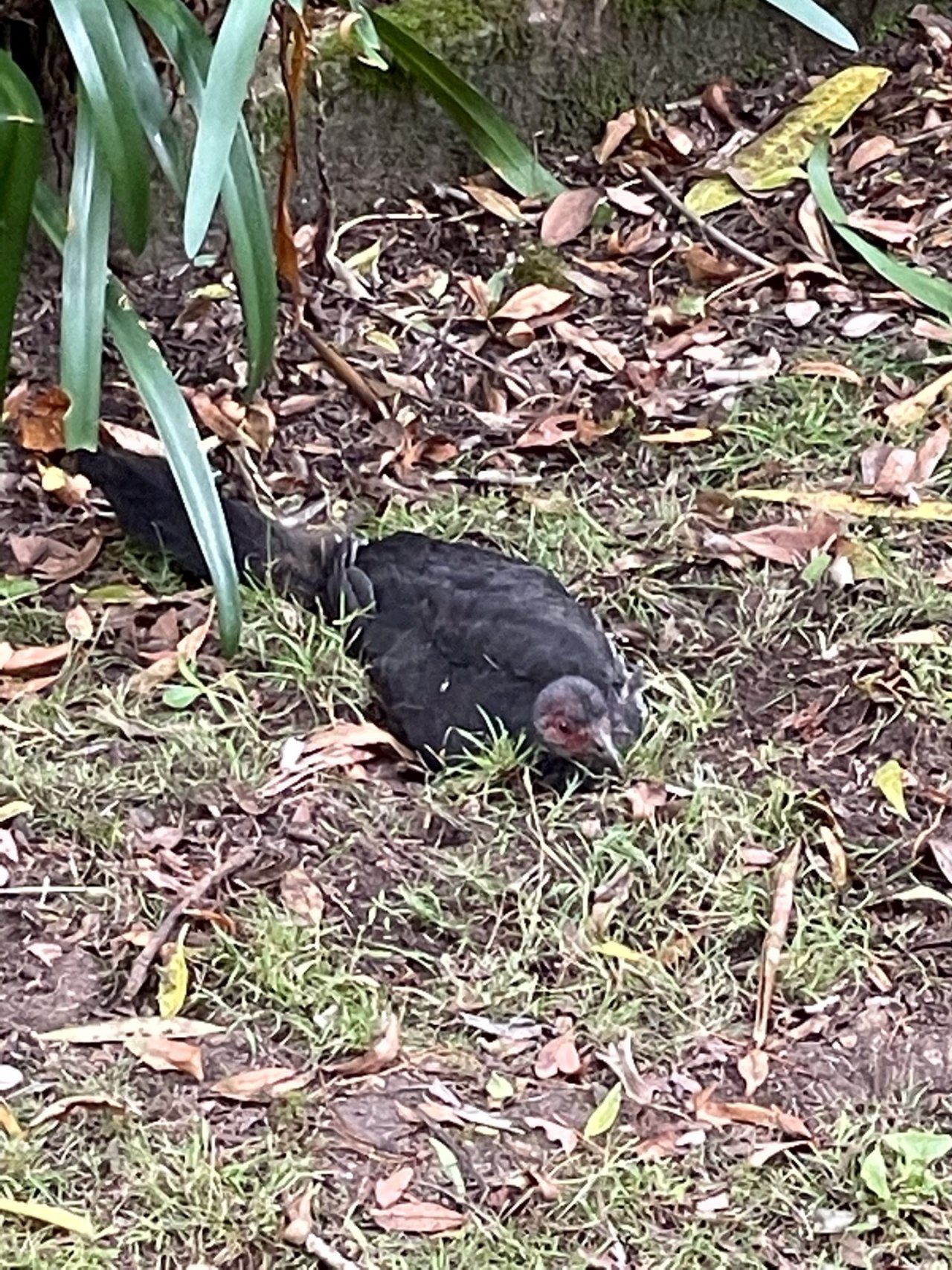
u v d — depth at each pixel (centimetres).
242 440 320
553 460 323
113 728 284
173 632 296
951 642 293
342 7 339
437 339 339
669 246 353
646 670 292
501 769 277
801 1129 247
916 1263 238
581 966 260
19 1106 248
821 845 272
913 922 266
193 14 297
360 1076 252
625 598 301
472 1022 256
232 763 280
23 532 308
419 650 284
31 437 318
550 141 369
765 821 274
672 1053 254
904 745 283
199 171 260
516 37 362
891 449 317
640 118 368
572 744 274
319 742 283
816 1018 257
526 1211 241
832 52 382
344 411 328
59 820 274
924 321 338
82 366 271
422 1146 246
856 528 309
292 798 277
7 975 260
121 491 302
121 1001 258
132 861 270
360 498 316
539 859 270
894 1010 258
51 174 330
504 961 261
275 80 343
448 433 326
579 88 368
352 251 352
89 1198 242
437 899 267
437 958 262
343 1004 256
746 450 321
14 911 266
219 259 346
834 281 346
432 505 313
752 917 265
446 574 288
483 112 312
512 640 280
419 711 282
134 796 277
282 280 335
